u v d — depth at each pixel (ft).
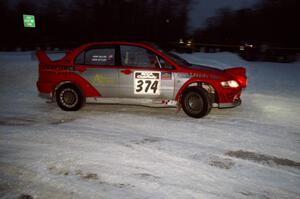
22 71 41.96
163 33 112.88
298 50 62.23
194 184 11.37
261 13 82.58
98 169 12.42
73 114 21.11
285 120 19.93
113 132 17.22
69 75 21.26
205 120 19.72
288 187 11.37
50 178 11.68
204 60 54.29
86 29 117.91
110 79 20.75
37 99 26.21
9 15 112.06
